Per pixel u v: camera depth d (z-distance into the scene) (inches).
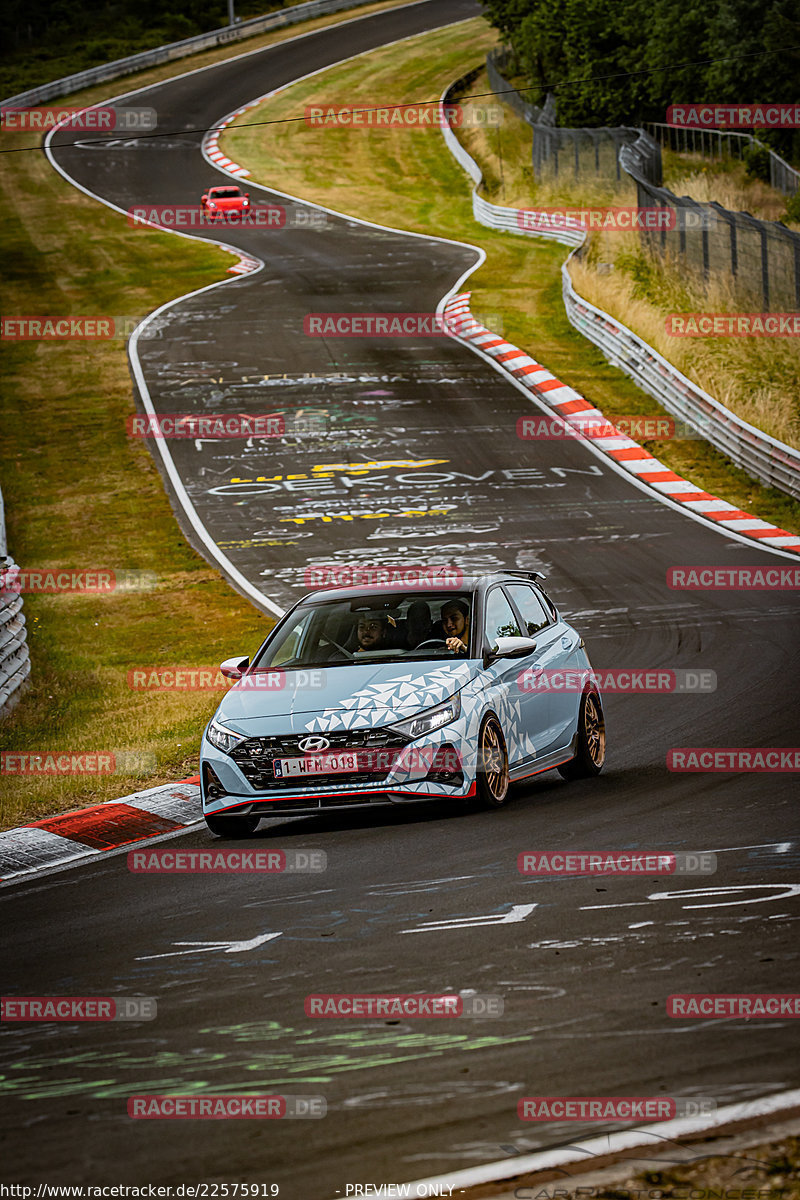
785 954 839.1
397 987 829.2
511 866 1123.9
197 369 5615.2
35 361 5979.3
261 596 3169.3
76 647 2842.0
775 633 2463.1
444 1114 634.8
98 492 4271.7
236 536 3727.9
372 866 1172.5
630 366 5123.0
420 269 7293.3
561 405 4837.6
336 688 1381.6
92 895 1178.6
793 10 7637.8
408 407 4916.3
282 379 5369.1
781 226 4963.1
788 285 4970.5
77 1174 596.7
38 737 2034.9
